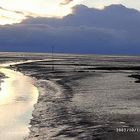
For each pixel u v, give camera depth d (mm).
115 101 38250
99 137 22172
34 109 32719
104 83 60250
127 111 31812
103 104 35969
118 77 74875
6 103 36594
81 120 27672
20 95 43375
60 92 46562
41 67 115375
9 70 99688
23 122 26875
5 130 24359
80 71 95188
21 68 109625
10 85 56781
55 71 94688
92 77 74062
